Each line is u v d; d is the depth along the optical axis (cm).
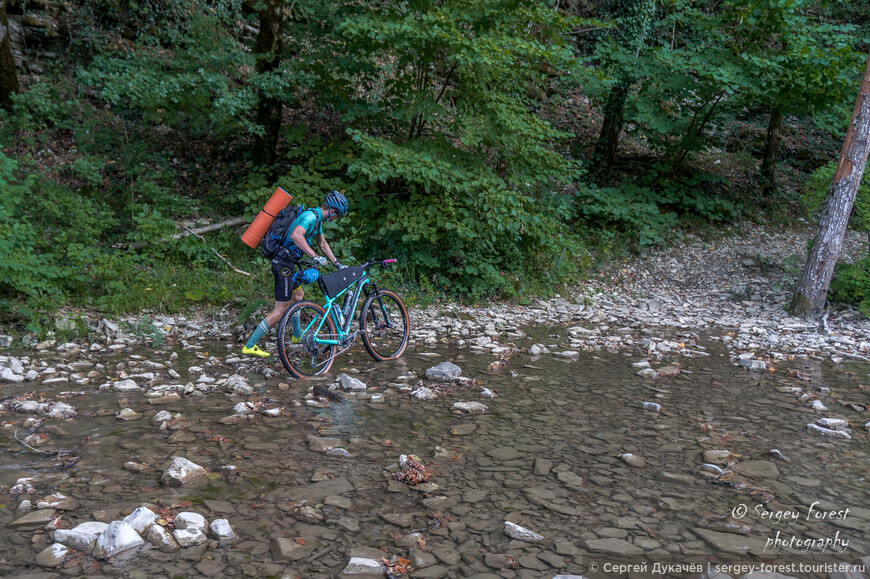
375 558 260
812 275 924
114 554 259
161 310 729
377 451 383
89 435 393
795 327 860
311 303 548
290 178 888
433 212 863
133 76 841
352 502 314
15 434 390
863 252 1298
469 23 891
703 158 1571
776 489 346
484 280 940
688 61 1160
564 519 303
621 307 977
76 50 1110
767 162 1527
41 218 775
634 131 1390
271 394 492
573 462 377
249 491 323
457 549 272
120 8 1177
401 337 700
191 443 385
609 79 1082
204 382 511
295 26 975
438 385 532
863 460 392
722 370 626
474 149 985
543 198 1173
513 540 280
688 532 293
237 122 959
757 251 1259
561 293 1023
